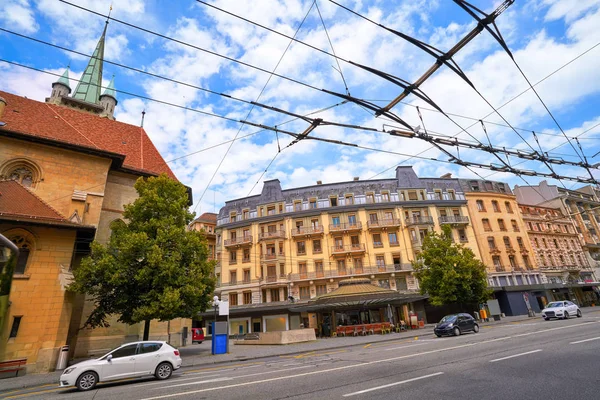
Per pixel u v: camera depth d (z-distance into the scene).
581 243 53.59
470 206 45.81
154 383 10.48
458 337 17.38
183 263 18.30
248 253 44.47
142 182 19.69
